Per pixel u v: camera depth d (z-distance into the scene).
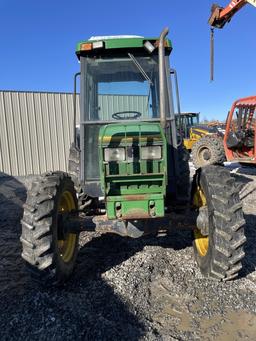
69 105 13.75
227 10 7.87
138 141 3.28
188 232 4.94
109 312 2.99
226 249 3.19
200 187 3.66
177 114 4.13
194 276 3.59
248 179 9.30
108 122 3.96
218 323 2.84
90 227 3.52
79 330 2.73
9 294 3.36
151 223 3.50
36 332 2.72
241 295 3.22
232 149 9.95
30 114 13.13
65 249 3.68
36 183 3.46
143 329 2.77
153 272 3.71
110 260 4.04
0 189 9.80
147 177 3.32
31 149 13.22
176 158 3.98
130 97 4.03
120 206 3.32
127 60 4.01
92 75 4.04
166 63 3.98
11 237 5.23
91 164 4.01
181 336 2.69
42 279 3.26
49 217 3.26
